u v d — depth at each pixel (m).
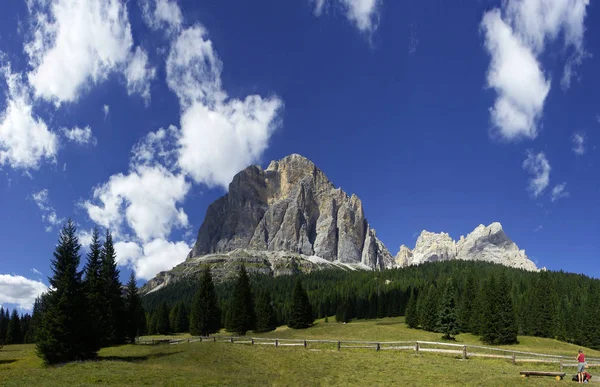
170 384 30.17
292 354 49.47
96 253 67.75
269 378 36.50
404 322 140.62
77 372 34.81
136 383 30.03
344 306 168.50
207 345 59.00
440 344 54.31
